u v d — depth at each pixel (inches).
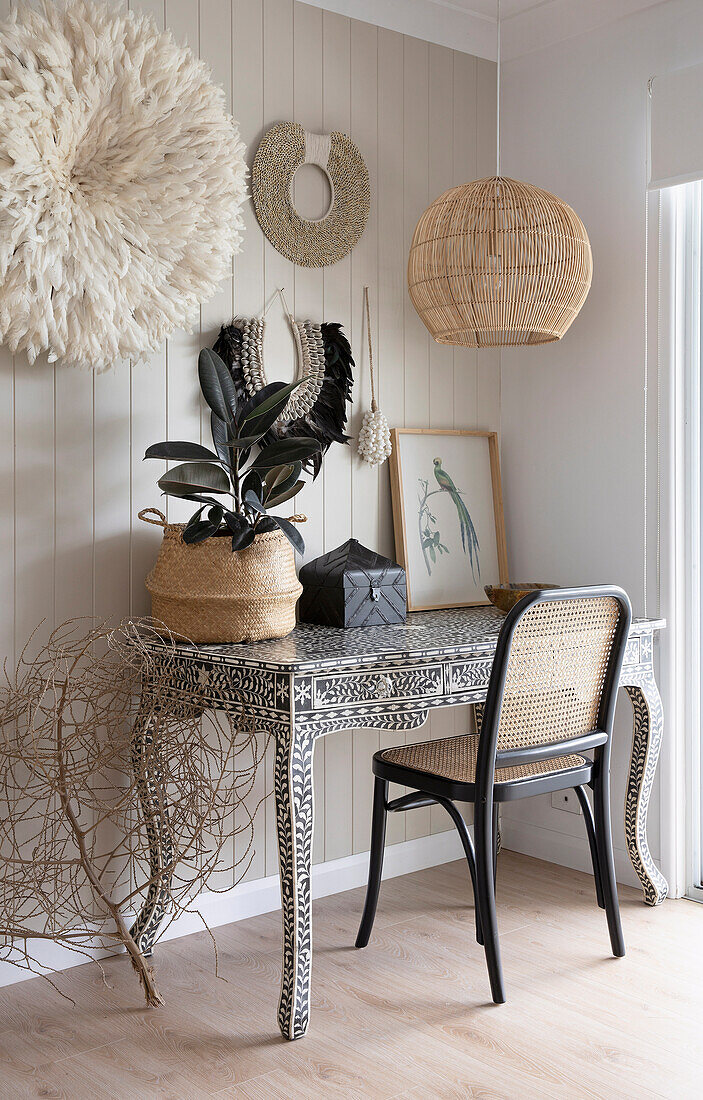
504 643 83.1
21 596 93.8
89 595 98.0
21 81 80.3
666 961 97.1
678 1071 77.9
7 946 93.5
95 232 86.6
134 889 101.6
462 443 129.7
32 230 82.0
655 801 116.1
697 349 114.2
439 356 127.5
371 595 106.1
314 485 115.0
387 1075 77.7
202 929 106.2
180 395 104.1
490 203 104.9
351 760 118.9
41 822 95.4
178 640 92.6
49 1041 83.4
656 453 115.7
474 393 131.9
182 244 91.9
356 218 117.0
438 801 93.8
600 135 120.7
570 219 107.0
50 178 83.4
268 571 92.4
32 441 94.0
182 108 91.5
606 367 120.9
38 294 83.7
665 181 112.1
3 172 80.0
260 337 107.5
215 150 93.4
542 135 127.9
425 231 108.3
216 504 93.1
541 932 104.3
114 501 99.6
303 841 82.0
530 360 130.6
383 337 121.2
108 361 93.4
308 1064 79.4
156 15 100.5
